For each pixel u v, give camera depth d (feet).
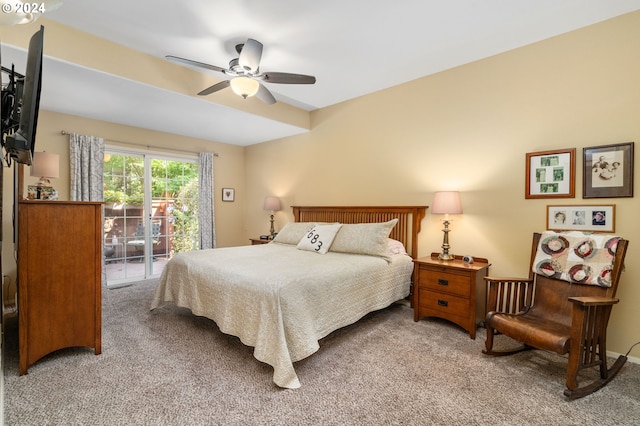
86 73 8.95
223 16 7.70
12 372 6.61
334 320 7.86
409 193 12.00
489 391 6.22
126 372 6.73
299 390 6.17
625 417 5.51
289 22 7.95
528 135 9.26
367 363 7.25
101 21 7.95
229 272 8.08
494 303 7.84
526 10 7.56
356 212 13.48
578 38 8.41
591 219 8.20
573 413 5.61
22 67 8.58
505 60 9.62
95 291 7.47
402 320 10.03
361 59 10.02
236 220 19.31
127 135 14.60
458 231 10.74
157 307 10.59
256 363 7.17
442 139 11.05
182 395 5.96
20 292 6.51
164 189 16.28
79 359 7.24
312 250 11.17
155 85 9.90
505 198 9.70
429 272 9.68
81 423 5.19
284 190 17.16
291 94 13.21
